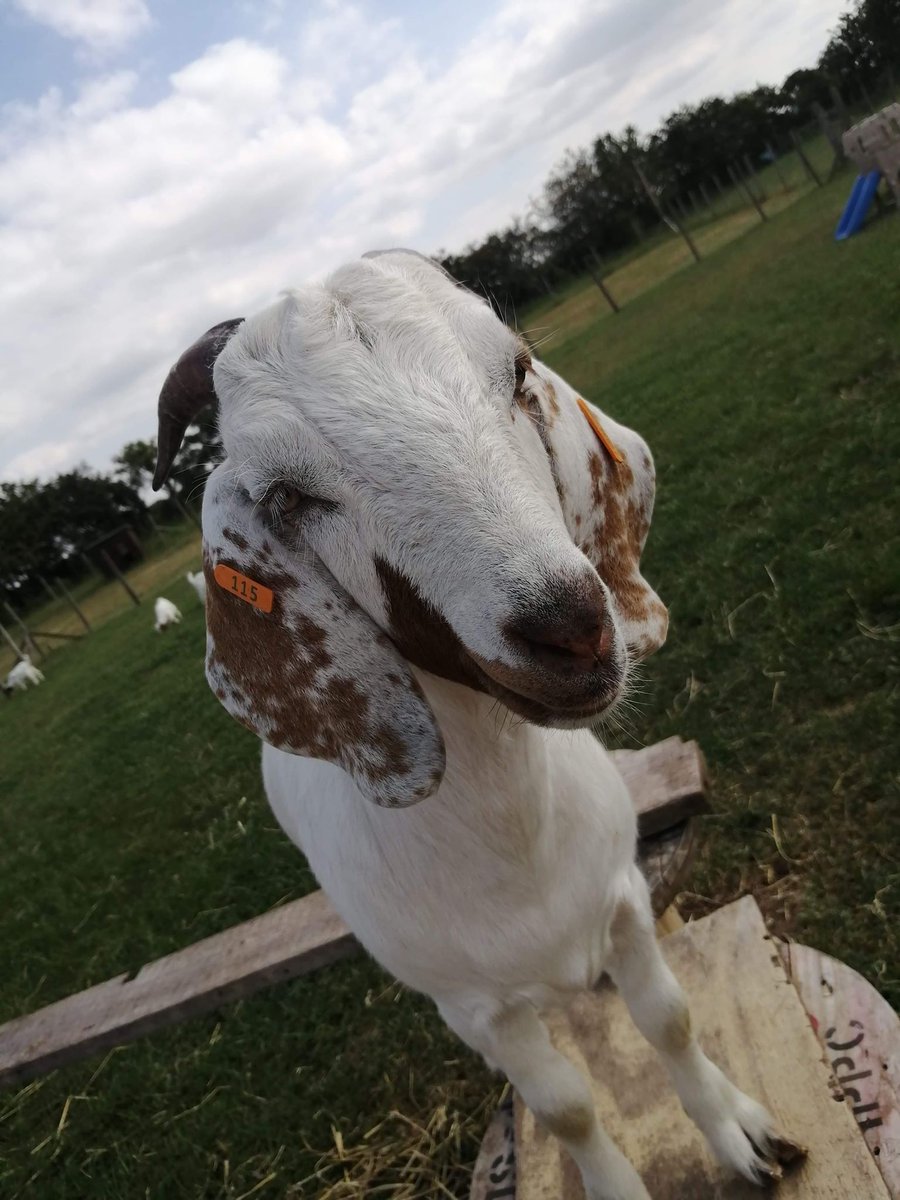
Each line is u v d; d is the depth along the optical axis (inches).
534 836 21.3
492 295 23.2
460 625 16.7
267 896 53.8
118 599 314.7
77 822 84.9
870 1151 23.9
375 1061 39.1
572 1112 23.4
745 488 66.8
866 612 46.2
